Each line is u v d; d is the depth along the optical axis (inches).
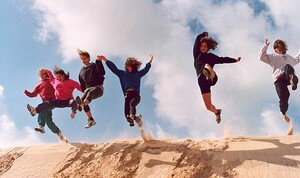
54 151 298.0
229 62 264.8
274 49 282.2
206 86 262.2
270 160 241.9
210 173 239.5
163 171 249.0
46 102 299.3
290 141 262.1
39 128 307.1
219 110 267.9
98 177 255.1
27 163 287.3
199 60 265.0
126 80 278.1
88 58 290.7
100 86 285.4
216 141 275.6
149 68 283.7
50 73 312.2
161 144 279.3
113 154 274.5
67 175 263.0
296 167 232.7
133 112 269.6
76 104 288.2
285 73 269.6
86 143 302.2
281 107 271.9
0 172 283.3
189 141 280.7
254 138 274.8
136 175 250.7
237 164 242.7
